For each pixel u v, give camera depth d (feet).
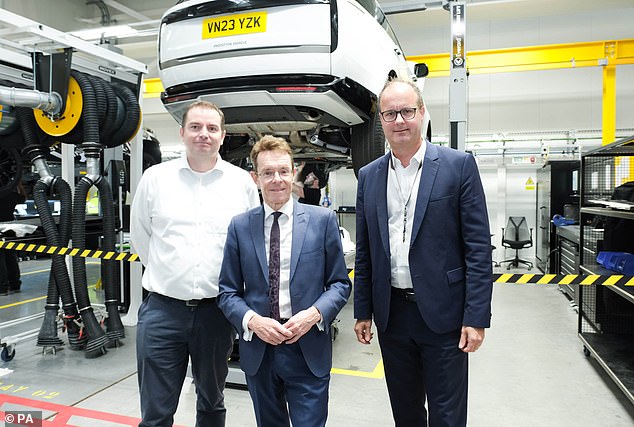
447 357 5.60
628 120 29.55
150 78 32.30
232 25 9.00
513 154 30.81
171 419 6.49
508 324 15.46
